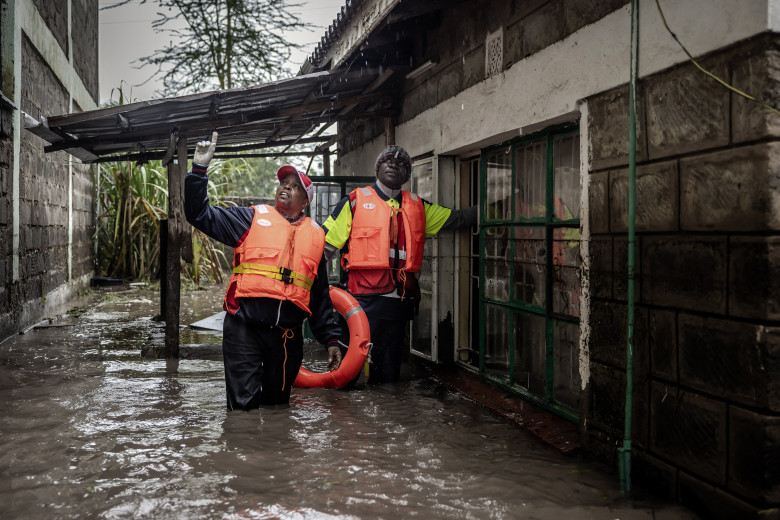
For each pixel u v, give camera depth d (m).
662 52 2.91
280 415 4.11
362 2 5.27
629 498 2.95
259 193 21.00
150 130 6.11
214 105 5.62
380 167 5.19
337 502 2.80
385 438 3.74
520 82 4.27
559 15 3.81
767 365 2.38
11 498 2.79
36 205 8.55
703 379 2.69
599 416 3.45
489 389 4.90
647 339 3.03
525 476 3.21
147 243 13.80
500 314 5.01
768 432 2.39
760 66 2.39
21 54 7.83
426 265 6.03
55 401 4.46
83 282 12.48
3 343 6.82
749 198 2.44
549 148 4.21
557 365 4.20
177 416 4.11
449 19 5.44
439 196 5.73
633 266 3.06
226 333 4.14
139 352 6.41
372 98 6.75
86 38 13.86
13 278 7.34
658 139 2.95
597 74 3.44
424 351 6.11
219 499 2.79
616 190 3.29
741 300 2.48
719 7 2.58
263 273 4.01
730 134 2.53
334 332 4.46
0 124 6.77
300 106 6.35
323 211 6.62
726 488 2.57
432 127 5.82
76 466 3.17
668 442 2.90
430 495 2.92
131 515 2.63
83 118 5.35
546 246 4.27
